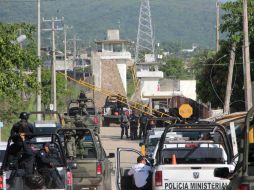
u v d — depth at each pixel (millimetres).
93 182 41844
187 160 36469
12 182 34562
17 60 58062
